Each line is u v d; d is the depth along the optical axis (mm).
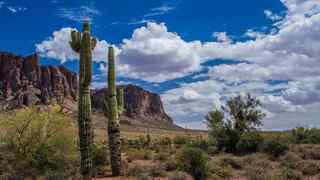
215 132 39875
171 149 44719
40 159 19938
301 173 21266
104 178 21078
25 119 20125
